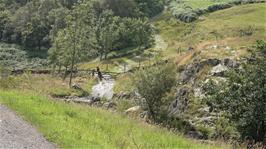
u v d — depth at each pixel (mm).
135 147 19125
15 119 20531
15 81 41219
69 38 82688
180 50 98938
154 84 45969
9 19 159625
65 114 24453
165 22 159125
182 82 53000
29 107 24062
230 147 25109
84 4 88812
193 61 54781
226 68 49344
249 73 31016
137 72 47094
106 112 29250
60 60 84000
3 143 15875
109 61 119062
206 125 39219
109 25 135125
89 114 26031
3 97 26578
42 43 150500
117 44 134250
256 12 140250
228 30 113250
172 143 21812
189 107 43625
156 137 22438
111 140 19906
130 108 47688
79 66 117250
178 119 41906
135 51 128125
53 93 62562
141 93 46094
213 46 57500
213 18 147000
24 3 182750
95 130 21469
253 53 32500
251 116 30172
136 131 23172
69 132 19625
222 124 37406
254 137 30828
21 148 15727
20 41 154125
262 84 30406
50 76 82312
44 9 160750
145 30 136625
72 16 87438
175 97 46812
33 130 19016
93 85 75875
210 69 50562
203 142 25406
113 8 169875
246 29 106312
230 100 31516
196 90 46281
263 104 30125
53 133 18922
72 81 79000
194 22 148875
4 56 134375
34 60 133375
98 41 125562
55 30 146750
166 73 46844
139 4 177875
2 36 158500
